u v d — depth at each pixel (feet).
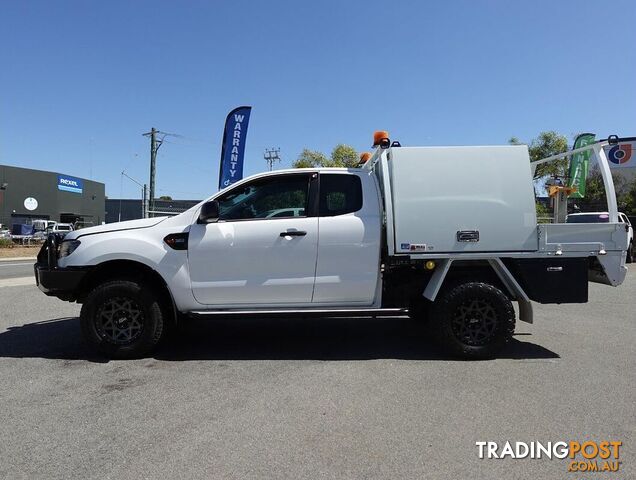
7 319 26.14
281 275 18.30
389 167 18.70
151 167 136.87
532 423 12.69
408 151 18.38
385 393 14.82
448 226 18.17
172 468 10.43
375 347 20.24
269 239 18.20
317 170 18.98
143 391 15.01
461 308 18.29
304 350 19.76
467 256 18.24
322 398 14.40
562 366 17.54
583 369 17.19
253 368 17.35
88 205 224.12
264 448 11.31
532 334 22.61
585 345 20.56
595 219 30.99
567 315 27.40
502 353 19.29
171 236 18.21
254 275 18.26
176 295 18.17
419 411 13.44
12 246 123.34
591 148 19.80
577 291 18.42
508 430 12.28
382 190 19.07
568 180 37.09
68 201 210.38
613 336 22.20
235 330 23.48
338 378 16.21
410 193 18.21
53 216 201.87
